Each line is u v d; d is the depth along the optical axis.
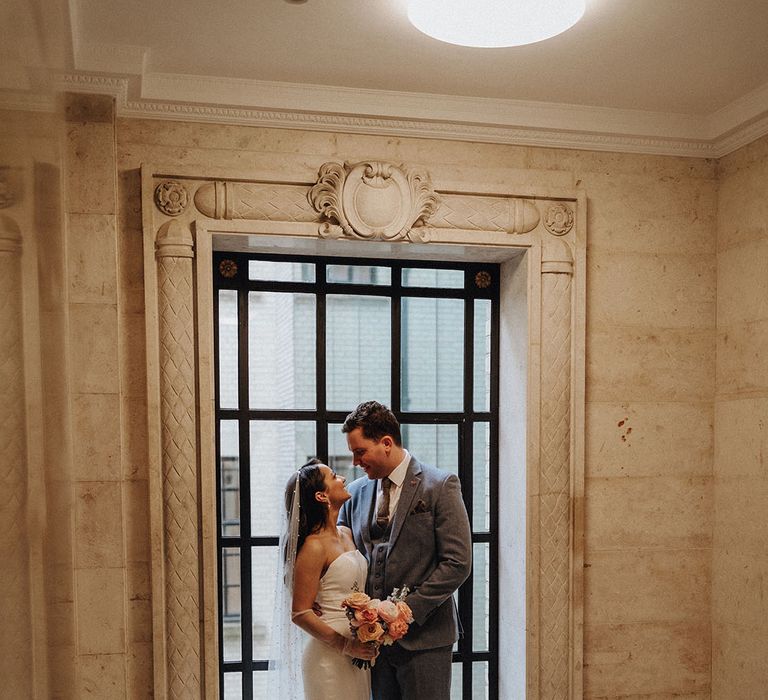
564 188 3.05
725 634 3.10
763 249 2.91
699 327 3.19
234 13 2.19
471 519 3.33
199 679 2.72
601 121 2.98
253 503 3.14
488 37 2.21
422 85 2.75
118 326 2.61
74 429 2.57
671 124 3.05
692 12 2.19
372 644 2.50
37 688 0.61
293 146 2.85
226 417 3.11
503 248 3.00
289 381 3.17
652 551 3.14
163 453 2.71
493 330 3.34
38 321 0.64
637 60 2.53
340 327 3.22
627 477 3.13
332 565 2.59
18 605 0.56
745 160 3.01
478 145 3.01
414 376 3.29
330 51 2.46
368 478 2.93
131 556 2.70
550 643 2.99
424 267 3.29
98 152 2.56
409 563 2.68
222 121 2.77
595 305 3.11
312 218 2.84
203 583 2.72
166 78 2.63
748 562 2.97
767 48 2.44
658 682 3.14
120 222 2.70
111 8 2.15
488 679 3.33
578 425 3.02
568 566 3.02
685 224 3.18
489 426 3.35
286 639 2.64
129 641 2.69
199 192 2.73
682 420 3.17
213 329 2.97
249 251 3.07
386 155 2.93
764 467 2.88
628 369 3.13
